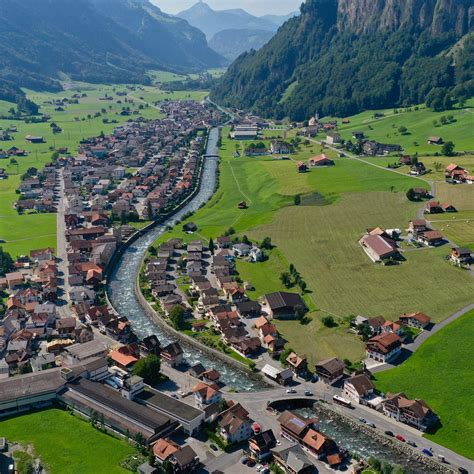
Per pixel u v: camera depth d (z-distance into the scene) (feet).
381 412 586.04
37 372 637.71
